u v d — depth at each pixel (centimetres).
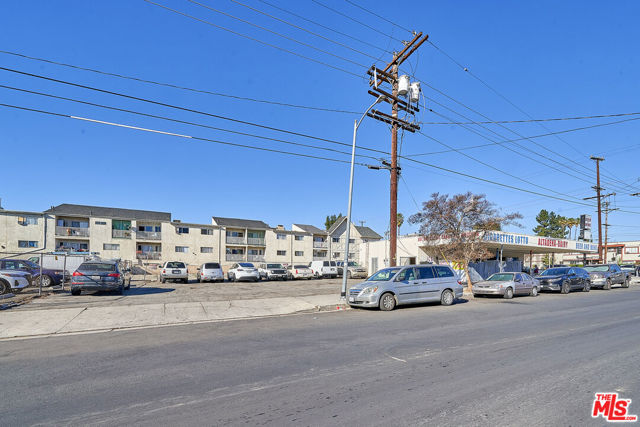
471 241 2025
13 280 1595
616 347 753
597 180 3722
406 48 1738
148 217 5175
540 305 1525
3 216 4369
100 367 621
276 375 571
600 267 2744
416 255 3144
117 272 1686
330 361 648
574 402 460
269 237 5750
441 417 415
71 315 1112
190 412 434
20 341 838
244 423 403
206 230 5362
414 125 1808
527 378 552
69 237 4644
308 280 3331
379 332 913
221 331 944
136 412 435
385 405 450
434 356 680
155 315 1161
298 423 402
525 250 3775
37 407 452
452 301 1520
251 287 2334
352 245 6412
